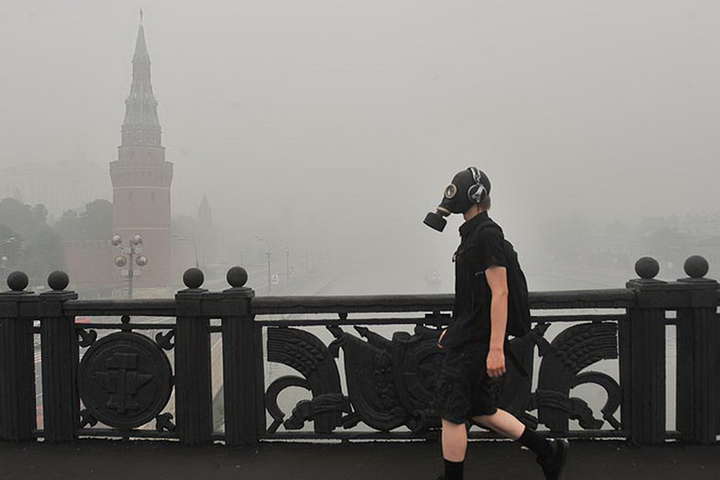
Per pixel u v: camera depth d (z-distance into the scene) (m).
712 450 2.96
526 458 2.92
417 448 3.09
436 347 3.05
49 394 3.27
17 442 3.28
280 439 3.16
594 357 3.08
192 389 3.18
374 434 3.12
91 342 3.29
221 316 3.16
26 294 3.30
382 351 3.15
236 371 3.15
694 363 3.01
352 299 3.14
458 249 2.32
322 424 3.15
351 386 3.15
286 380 3.19
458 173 2.34
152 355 3.24
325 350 3.16
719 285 2.98
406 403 3.07
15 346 3.30
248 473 2.83
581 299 3.06
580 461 2.86
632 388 3.05
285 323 3.18
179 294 3.18
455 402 2.25
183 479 2.78
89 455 3.08
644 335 3.04
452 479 2.28
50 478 2.82
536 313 7.14
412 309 3.11
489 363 2.14
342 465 2.90
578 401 3.07
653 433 3.02
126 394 3.23
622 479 2.68
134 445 3.20
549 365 3.09
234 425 3.15
